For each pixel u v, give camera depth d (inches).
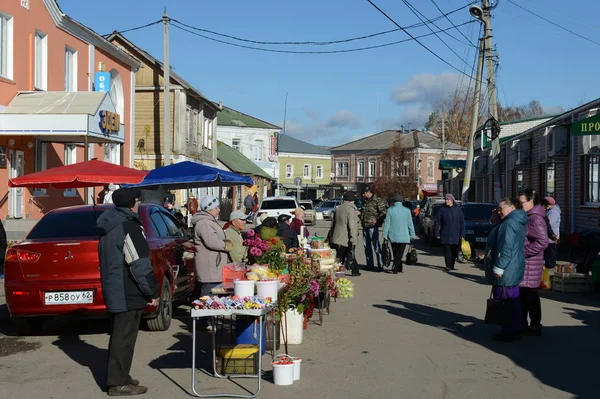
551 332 382.0
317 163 3705.7
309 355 325.1
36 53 814.5
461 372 293.4
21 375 291.6
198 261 365.4
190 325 407.8
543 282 549.0
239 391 263.7
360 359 317.1
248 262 369.7
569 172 953.5
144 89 1438.2
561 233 987.3
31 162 795.4
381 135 3757.4
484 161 1561.3
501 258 349.4
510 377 285.6
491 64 1018.7
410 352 331.9
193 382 258.4
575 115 867.4
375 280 620.4
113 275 257.8
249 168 2191.2
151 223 399.5
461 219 691.4
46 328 403.5
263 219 479.2
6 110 730.8
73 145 898.7
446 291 548.1
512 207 354.3
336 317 429.4
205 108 1676.9
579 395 259.3
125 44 1432.1
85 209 384.5
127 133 1116.5
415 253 763.4
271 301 276.2
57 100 751.1
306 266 363.9
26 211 793.6
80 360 319.9
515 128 1535.4
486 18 1008.2
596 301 495.5
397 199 674.8
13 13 751.1
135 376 287.7
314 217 1657.2
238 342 303.7
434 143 3331.7
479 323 410.0
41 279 348.8
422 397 256.4
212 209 369.7
